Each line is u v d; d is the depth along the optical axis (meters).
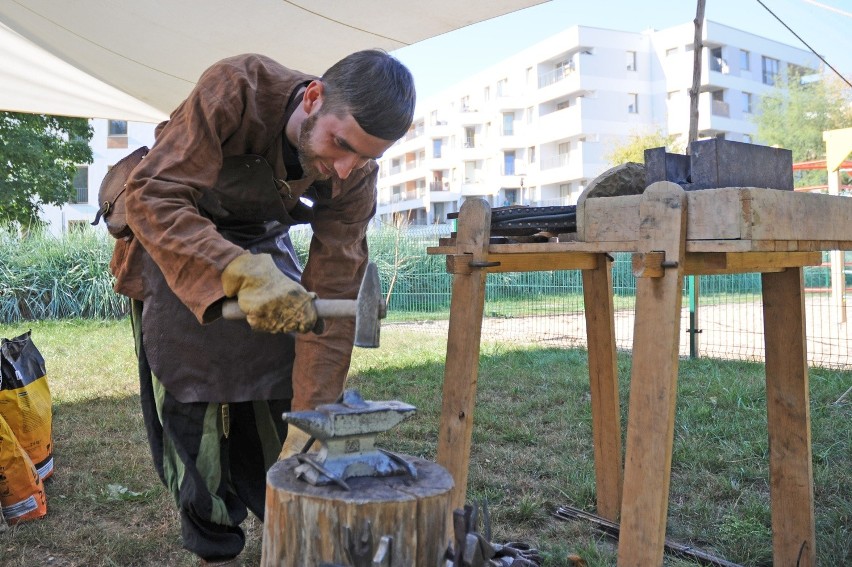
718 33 61.66
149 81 7.45
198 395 2.31
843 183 24.25
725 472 3.92
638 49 62.28
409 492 1.48
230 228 2.39
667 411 2.20
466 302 2.66
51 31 6.30
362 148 1.95
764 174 2.45
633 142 48.78
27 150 19.62
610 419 3.29
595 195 2.46
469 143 75.00
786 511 2.71
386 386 6.55
